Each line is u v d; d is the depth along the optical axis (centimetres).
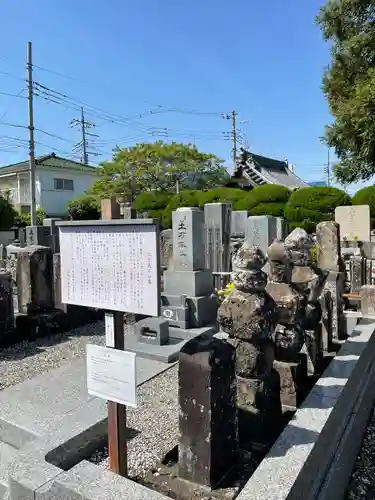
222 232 852
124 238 202
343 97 1218
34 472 208
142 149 2286
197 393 212
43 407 331
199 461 214
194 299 584
